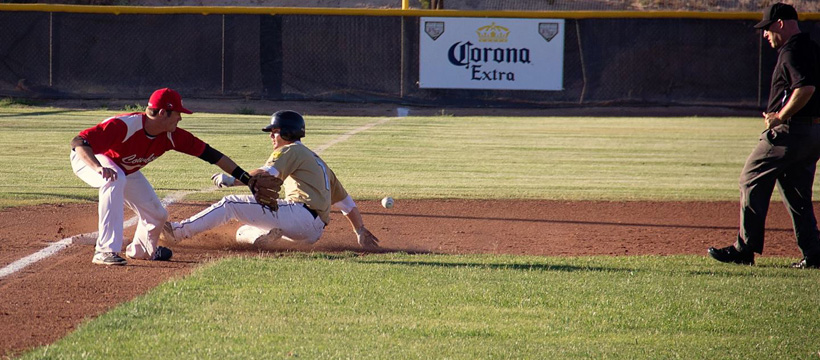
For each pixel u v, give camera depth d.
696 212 14.34
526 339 6.50
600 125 30.00
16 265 8.84
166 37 33.59
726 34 35.28
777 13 9.17
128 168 8.92
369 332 6.55
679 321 7.12
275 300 7.40
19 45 32.97
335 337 6.39
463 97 35.06
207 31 33.75
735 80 35.47
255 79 34.09
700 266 9.55
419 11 34.47
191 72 33.88
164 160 19.50
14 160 18.84
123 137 8.48
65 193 14.39
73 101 32.78
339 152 21.92
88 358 5.75
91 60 33.34
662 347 6.41
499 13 34.72
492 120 31.12
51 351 5.87
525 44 34.91
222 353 5.92
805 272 9.36
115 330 6.41
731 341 6.61
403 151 22.41
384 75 34.78
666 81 35.34
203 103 33.16
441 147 23.44
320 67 34.47
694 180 18.38
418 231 12.02
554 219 13.34
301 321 6.80
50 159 19.12
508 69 35.03
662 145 24.73
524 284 8.29
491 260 9.61
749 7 50.22
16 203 13.20
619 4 52.50
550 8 51.25
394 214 13.42
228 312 6.99
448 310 7.27
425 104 34.84
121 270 8.69
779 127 9.32
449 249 10.74
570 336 6.63
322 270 8.68
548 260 9.70
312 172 9.86
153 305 7.14
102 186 8.74
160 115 8.48
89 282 8.12
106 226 8.83
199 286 7.85
